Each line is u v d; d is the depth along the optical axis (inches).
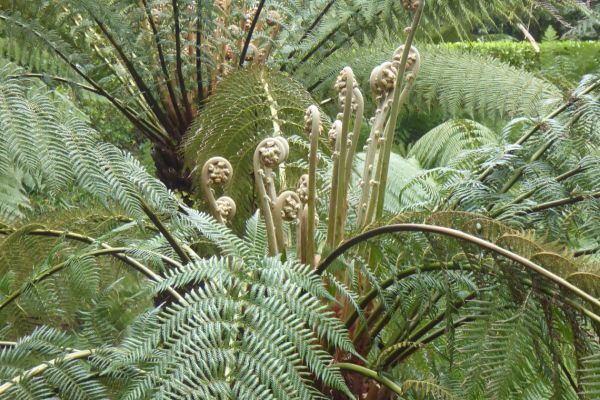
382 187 118.3
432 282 107.0
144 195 111.0
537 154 132.3
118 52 201.8
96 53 216.5
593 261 102.7
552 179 123.6
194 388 94.9
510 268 103.4
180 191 195.3
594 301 98.0
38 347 102.7
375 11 208.2
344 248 106.7
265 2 206.1
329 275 105.8
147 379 93.9
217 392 93.7
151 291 99.7
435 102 231.1
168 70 199.5
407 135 319.3
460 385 105.1
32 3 197.2
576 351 103.7
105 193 106.3
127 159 112.9
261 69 171.3
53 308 121.9
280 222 116.2
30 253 122.0
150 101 197.6
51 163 106.3
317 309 99.3
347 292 104.7
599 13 182.7
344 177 112.8
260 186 114.8
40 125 107.7
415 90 223.9
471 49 229.1
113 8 188.9
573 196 119.5
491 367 103.9
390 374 109.6
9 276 125.3
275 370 94.8
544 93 206.8
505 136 136.1
